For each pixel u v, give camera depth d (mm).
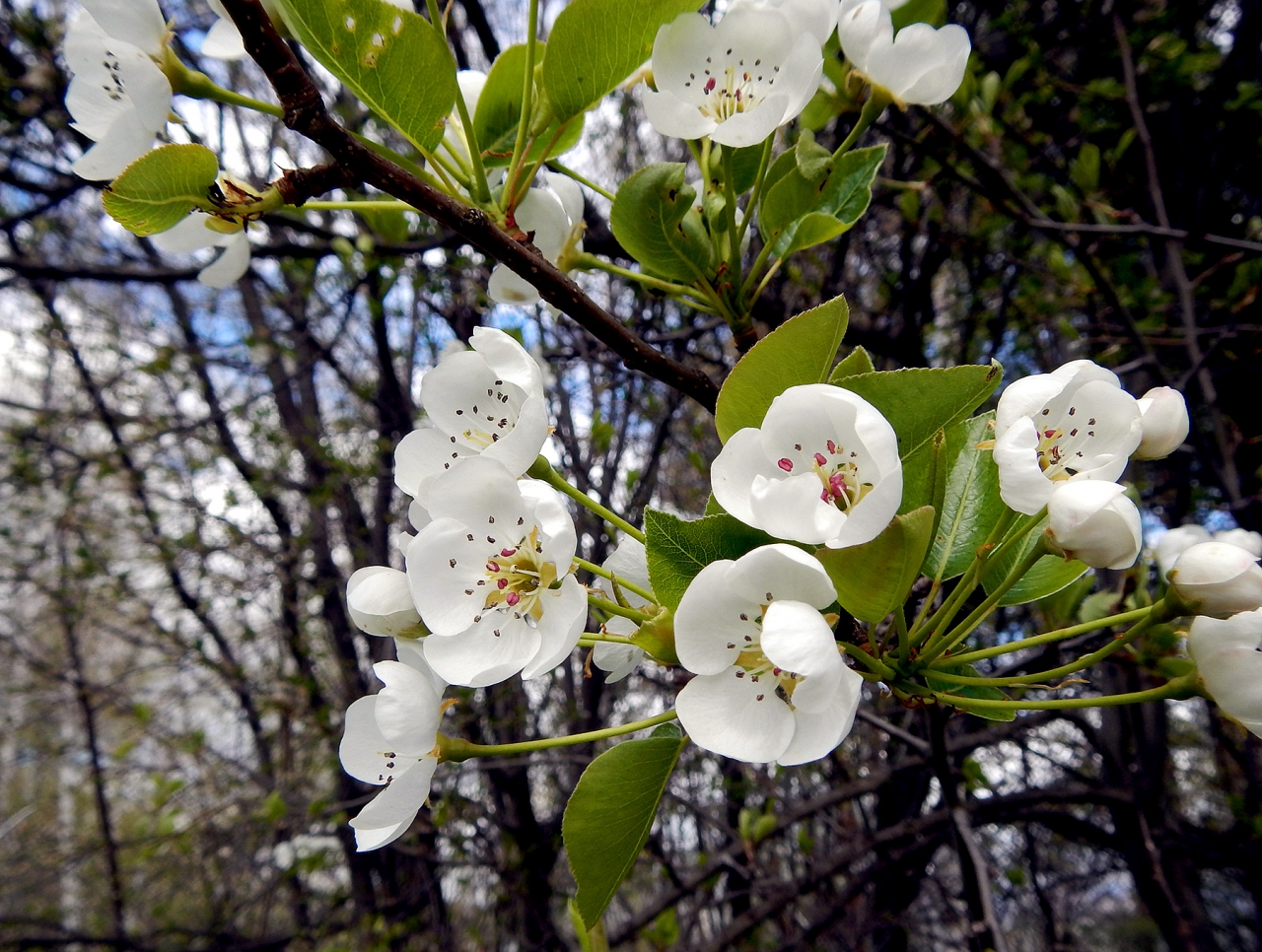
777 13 174
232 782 791
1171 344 464
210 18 651
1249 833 474
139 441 763
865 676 147
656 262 183
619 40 168
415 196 152
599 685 558
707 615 133
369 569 168
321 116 142
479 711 598
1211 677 140
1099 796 452
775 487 125
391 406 672
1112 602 261
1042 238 517
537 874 596
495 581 154
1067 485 139
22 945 654
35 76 515
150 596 916
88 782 874
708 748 131
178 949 684
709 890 523
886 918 549
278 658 875
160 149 138
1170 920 414
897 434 140
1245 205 573
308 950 745
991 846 705
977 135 423
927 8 200
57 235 747
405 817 154
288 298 741
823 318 135
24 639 1075
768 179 195
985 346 638
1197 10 572
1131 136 434
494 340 167
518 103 191
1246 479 506
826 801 473
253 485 726
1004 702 144
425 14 198
